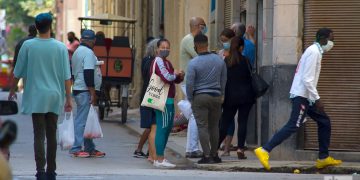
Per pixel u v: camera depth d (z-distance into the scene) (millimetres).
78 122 33031
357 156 31031
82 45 32938
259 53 37719
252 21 38438
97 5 98938
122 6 81000
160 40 30312
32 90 24469
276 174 28688
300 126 30859
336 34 31031
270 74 31766
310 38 31203
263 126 33094
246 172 29219
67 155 34062
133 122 51938
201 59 29844
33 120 24719
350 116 31109
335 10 30984
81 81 32719
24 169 29453
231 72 31703
